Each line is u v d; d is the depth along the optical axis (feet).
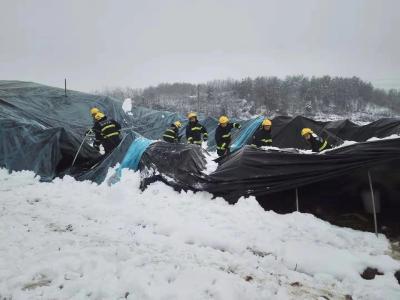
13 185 26.30
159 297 12.26
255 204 20.39
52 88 59.00
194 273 13.70
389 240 17.72
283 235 17.51
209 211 20.07
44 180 28.02
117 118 57.98
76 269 14.06
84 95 59.26
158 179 24.49
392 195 18.99
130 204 21.74
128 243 16.60
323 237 17.24
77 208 21.49
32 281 13.34
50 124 48.49
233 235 17.34
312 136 30.07
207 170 24.14
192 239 17.17
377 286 13.55
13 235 17.06
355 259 15.07
